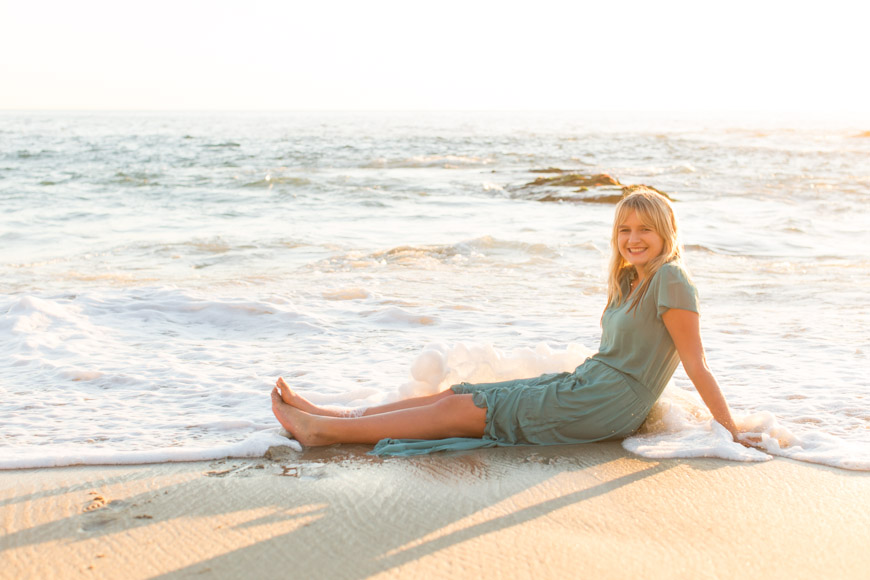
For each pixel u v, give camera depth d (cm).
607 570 241
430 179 2520
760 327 663
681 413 388
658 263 365
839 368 523
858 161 3472
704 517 281
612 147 5038
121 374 514
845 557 250
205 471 334
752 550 254
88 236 1331
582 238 1262
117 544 260
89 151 4381
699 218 1509
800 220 1437
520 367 403
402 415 370
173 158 3778
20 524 275
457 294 827
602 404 366
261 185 2273
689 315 354
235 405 450
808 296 809
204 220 1558
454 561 246
